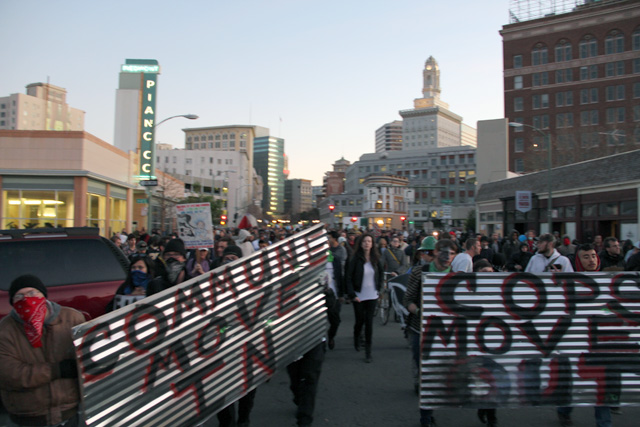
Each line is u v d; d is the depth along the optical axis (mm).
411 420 5527
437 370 5055
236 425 5254
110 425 3506
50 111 160250
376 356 8461
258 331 4492
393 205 78625
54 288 6051
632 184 25031
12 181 25375
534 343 5082
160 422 3807
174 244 6508
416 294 6090
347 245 12562
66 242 6477
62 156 25484
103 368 3465
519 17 75500
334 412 5777
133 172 35344
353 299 8172
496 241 18969
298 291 4852
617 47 65500
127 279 6094
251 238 14352
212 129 166000
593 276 5098
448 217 44875
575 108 67375
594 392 5070
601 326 5098
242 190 121562
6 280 5914
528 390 5066
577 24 67562
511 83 71250
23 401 3271
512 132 70625
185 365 3957
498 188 43375
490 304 5074
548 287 5086
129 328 3621
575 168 31719
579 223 30188
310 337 4992
